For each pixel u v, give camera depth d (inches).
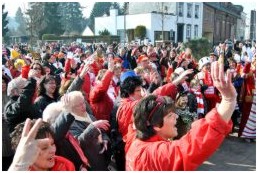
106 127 119.0
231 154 224.5
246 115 249.9
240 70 311.4
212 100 247.0
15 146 84.8
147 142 71.7
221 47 567.2
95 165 117.3
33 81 140.0
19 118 136.9
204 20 1244.5
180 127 150.3
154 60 406.3
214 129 56.9
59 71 335.0
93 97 159.3
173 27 1105.4
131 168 70.2
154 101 73.9
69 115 103.5
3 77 168.9
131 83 135.0
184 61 345.1
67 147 105.8
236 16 1488.7
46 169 79.8
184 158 59.5
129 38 1126.4
